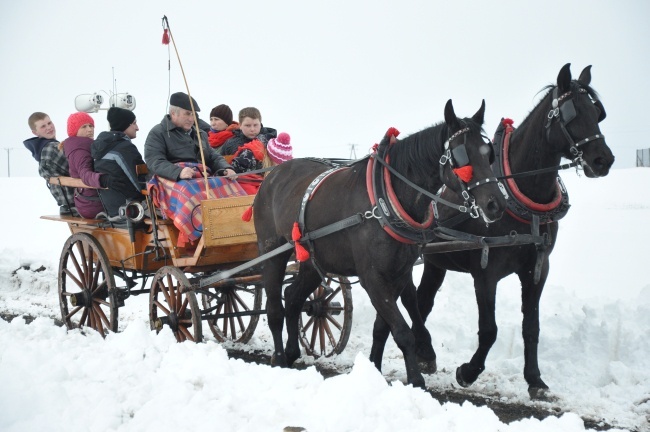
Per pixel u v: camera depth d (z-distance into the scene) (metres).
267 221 8.62
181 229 8.84
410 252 7.12
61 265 10.45
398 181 7.08
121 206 9.57
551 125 7.51
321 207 7.67
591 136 7.36
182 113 9.63
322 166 8.37
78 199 10.45
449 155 6.68
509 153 7.78
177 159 9.69
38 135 11.79
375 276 7.08
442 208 7.87
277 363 8.58
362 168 7.42
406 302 8.53
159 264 9.77
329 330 9.63
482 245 7.39
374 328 7.78
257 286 10.04
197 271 9.30
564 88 7.52
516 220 7.59
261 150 10.40
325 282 8.18
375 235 7.05
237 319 11.11
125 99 10.88
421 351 8.50
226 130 11.53
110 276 9.52
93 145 9.95
